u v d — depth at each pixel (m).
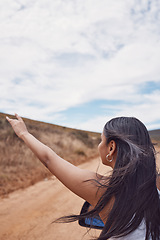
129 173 1.03
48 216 5.66
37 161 11.43
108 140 1.14
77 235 4.45
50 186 8.69
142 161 1.05
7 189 7.90
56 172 1.10
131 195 1.02
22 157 11.11
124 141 1.09
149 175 1.05
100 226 1.14
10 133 12.79
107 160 1.16
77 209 6.10
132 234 1.02
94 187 1.05
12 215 5.74
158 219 1.04
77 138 24.81
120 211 1.02
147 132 1.14
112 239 1.04
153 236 1.02
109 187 1.03
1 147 11.02
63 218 1.11
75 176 1.07
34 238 4.44
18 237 4.48
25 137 1.19
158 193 1.11
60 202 6.78
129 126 1.12
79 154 18.02
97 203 1.05
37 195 7.57
